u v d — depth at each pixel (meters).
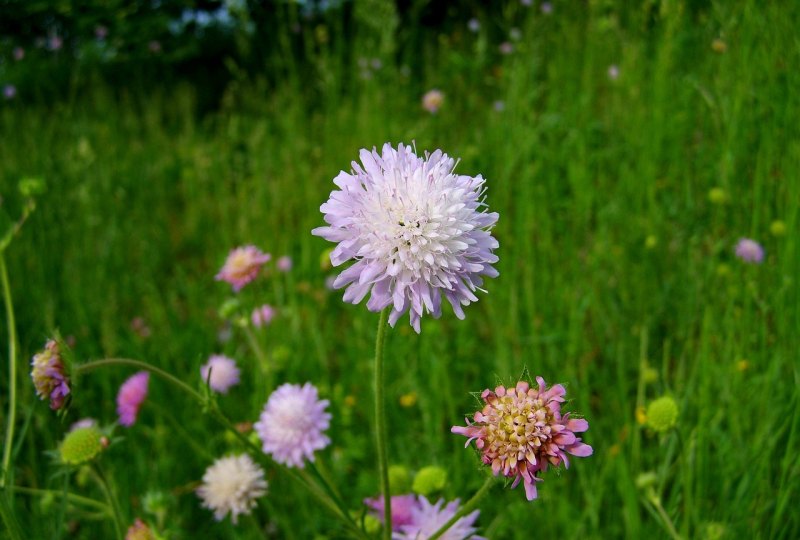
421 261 0.20
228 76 1.13
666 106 0.51
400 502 0.27
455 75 0.79
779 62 0.43
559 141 0.57
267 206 0.64
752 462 0.28
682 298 0.42
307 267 0.55
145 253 0.65
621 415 0.35
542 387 0.19
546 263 0.46
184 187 0.79
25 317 0.48
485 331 0.47
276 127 0.81
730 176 0.42
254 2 0.94
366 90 0.71
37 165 0.67
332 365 0.49
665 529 0.27
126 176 0.78
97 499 0.37
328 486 0.25
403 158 0.21
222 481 0.28
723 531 0.26
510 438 0.18
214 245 0.67
